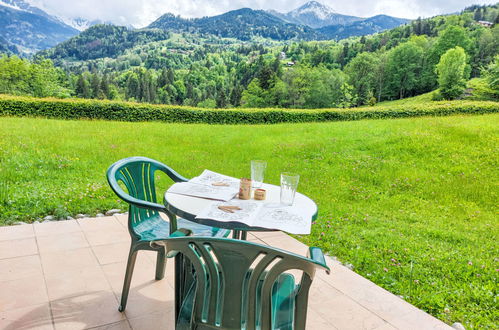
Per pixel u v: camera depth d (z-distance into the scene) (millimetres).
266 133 11594
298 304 1110
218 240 991
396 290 2455
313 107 54750
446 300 2396
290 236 3408
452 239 3805
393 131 10414
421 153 8227
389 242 3508
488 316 2229
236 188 2002
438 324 2055
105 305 1958
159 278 2275
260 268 1003
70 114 13836
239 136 11008
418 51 57875
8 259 2426
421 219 4547
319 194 5500
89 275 2283
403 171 6922
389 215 4664
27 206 3566
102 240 2863
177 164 7000
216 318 1160
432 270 2924
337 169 7270
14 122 10641
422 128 10555
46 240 2791
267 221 1480
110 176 1841
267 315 1061
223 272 1032
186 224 2188
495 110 15461
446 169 7113
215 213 1525
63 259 2484
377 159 7945
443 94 46094
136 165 2195
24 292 2027
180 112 15539
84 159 6676
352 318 2039
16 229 2977
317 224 3941
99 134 9648
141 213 2158
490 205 5348
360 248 3273
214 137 10859
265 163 1947
